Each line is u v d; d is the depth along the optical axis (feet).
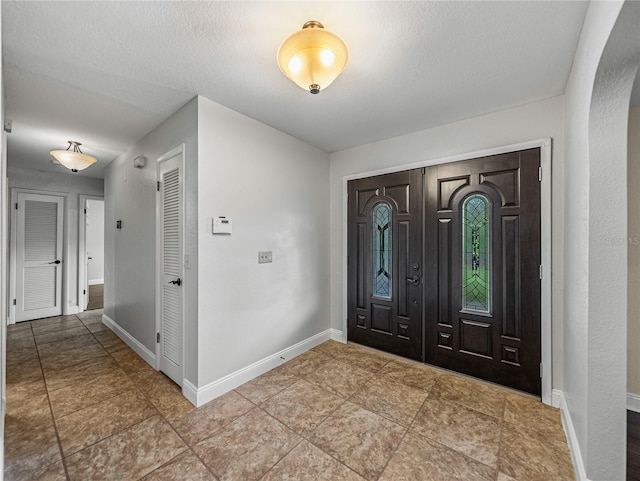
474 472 4.80
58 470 4.79
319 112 7.66
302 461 5.02
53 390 7.29
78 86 6.35
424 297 8.74
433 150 8.62
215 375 7.05
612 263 4.21
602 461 4.22
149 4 4.16
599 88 4.10
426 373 8.25
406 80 6.16
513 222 7.30
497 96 6.79
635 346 6.62
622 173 4.17
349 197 10.50
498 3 4.18
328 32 4.33
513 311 7.32
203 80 6.16
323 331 10.72
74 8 4.20
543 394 6.81
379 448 5.33
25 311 13.41
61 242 14.46
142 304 9.39
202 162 6.81
